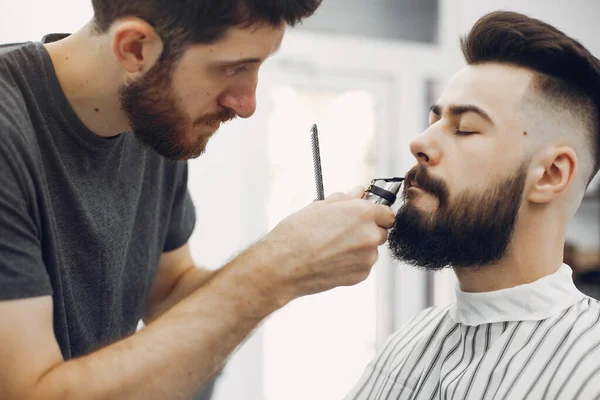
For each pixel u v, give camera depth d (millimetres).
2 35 1841
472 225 870
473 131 875
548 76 849
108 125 924
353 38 2371
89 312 993
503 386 837
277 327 2311
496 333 890
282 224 834
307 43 2303
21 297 749
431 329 1035
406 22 2482
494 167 859
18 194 766
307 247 803
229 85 844
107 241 984
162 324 790
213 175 2143
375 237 822
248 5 752
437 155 888
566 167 856
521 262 881
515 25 872
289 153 2330
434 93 2521
